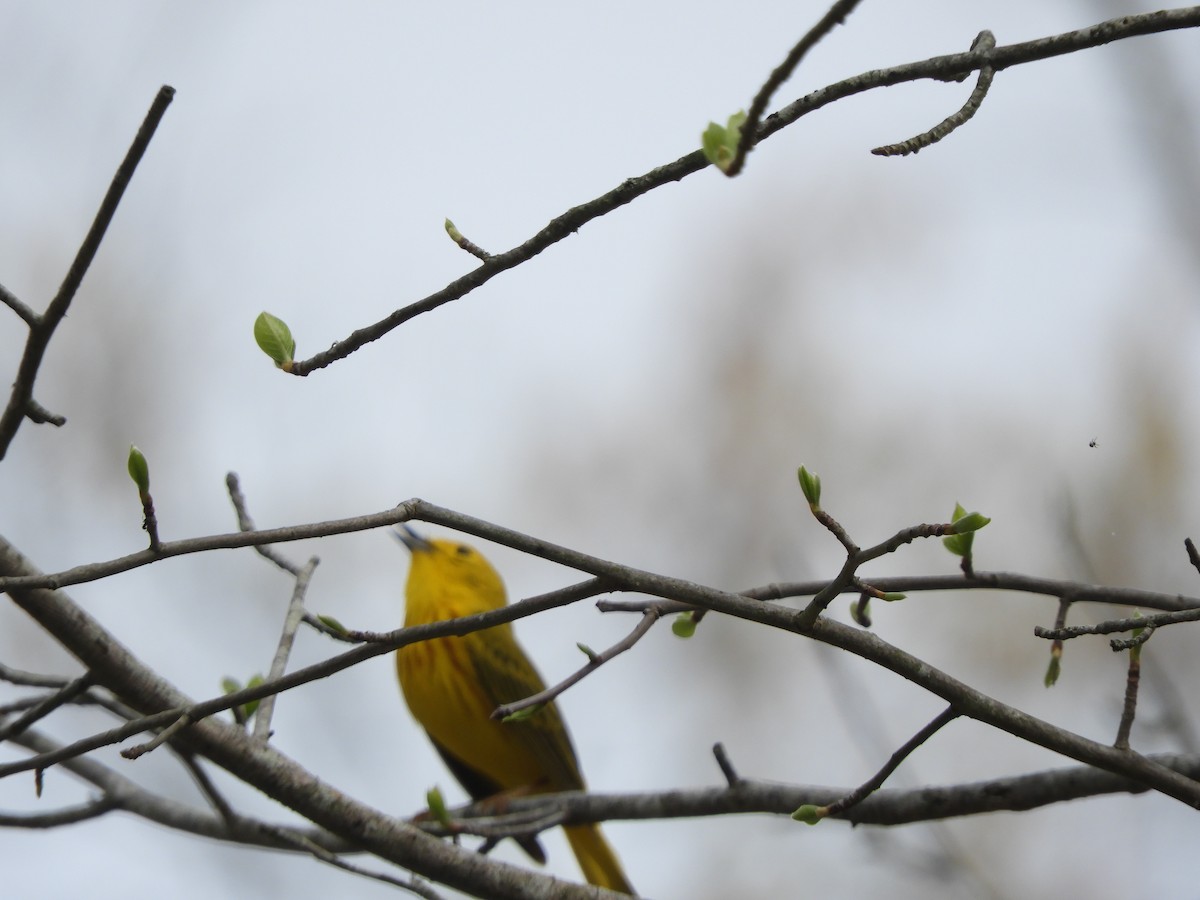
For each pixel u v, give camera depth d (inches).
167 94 239.6
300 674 255.8
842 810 257.4
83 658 304.2
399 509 241.1
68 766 395.5
